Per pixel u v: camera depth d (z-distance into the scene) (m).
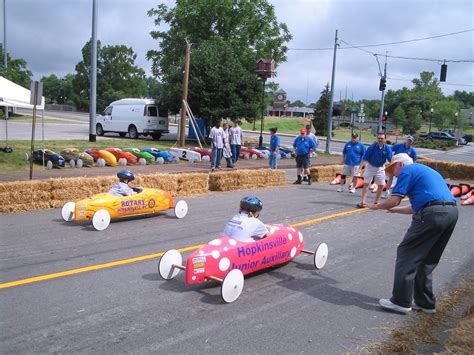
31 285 5.84
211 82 30.34
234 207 11.89
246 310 5.44
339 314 5.46
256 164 23.45
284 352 4.46
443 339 4.92
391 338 4.87
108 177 11.73
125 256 7.21
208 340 4.62
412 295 5.75
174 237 8.50
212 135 19.22
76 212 8.70
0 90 16.66
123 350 4.34
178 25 39.53
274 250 6.63
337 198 14.38
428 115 101.94
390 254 8.13
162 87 32.91
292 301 5.80
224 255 5.86
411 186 5.50
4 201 10.07
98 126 34.00
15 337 4.50
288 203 13.01
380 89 38.66
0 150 18.38
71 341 4.47
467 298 6.13
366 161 12.67
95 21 25.67
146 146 25.95
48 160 17.14
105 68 106.12
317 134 71.94
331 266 7.34
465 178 23.77
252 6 38.28
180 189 13.70
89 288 5.84
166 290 5.93
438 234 5.33
